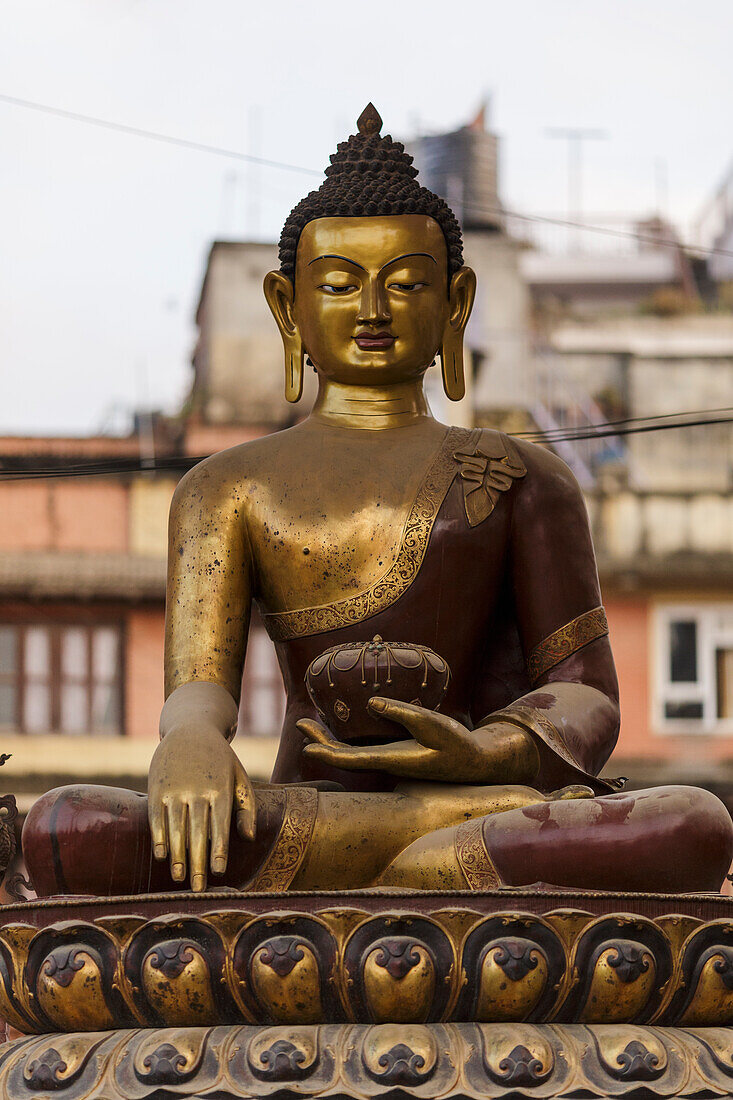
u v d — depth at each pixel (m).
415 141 31.08
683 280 31.94
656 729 28.80
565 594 7.69
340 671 6.89
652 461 29.70
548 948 6.07
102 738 27.23
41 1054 6.23
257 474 7.71
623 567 28.95
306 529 7.54
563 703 7.31
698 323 30.33
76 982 6.20
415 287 7.90
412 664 6.89
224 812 6.45
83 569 27.20
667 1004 6.21
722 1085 6.07
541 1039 6.02
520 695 7.84
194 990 6.08
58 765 27.02
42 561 27.17
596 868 6.39
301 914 6.01
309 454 7.75
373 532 7.52
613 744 7.50
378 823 6.79
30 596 27.25
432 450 7.76
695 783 28.50
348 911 5.98
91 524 27.48
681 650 29.02
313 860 6.75
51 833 6.55
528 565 7.71
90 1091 6.09
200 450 27.86
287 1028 6.06
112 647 27.48
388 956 5.96
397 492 7.59
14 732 27.12
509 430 28.94
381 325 7.82
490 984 6.01
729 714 28.83
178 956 6.07
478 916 6.02
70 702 27.30
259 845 6.74
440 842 6.63
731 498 29.34
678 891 6.43
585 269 31.89
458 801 6.82
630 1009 6.15
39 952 6.31
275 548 7.57
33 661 27.25
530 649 7.71
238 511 7.65
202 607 7.55
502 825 6.55
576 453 29.47
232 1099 5.93
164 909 6.18
